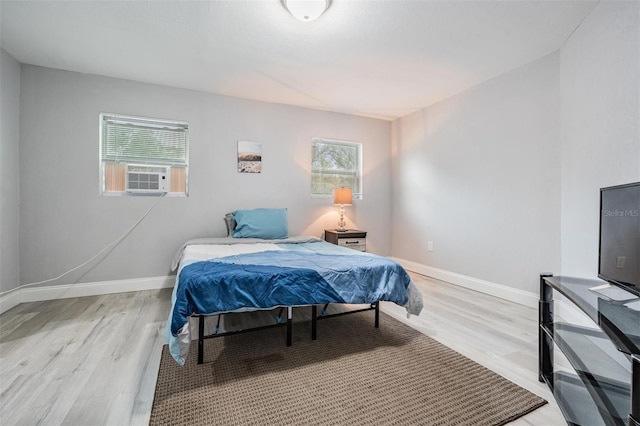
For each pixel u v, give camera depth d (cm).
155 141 343
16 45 257
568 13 211
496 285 313
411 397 147
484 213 327
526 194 285
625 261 142
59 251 303
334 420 131
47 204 298
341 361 182
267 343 206
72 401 142
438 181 389
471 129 342
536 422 131
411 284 230
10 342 203
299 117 411
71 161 306
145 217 334
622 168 178
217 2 201
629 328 108
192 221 354
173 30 233
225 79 324
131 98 327
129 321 241
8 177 271
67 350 192
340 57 274
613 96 186
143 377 163
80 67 298
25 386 153
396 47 256
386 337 216
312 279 194
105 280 319
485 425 128
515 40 245
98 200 316
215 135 364
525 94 286
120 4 204
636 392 82
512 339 212
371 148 462
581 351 147
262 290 180
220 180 367
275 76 316
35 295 293
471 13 211
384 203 471
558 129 259
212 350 195
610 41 188
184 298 162
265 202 391
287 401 143
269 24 225
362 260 229
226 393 149
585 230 219
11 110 275
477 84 334
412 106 407
